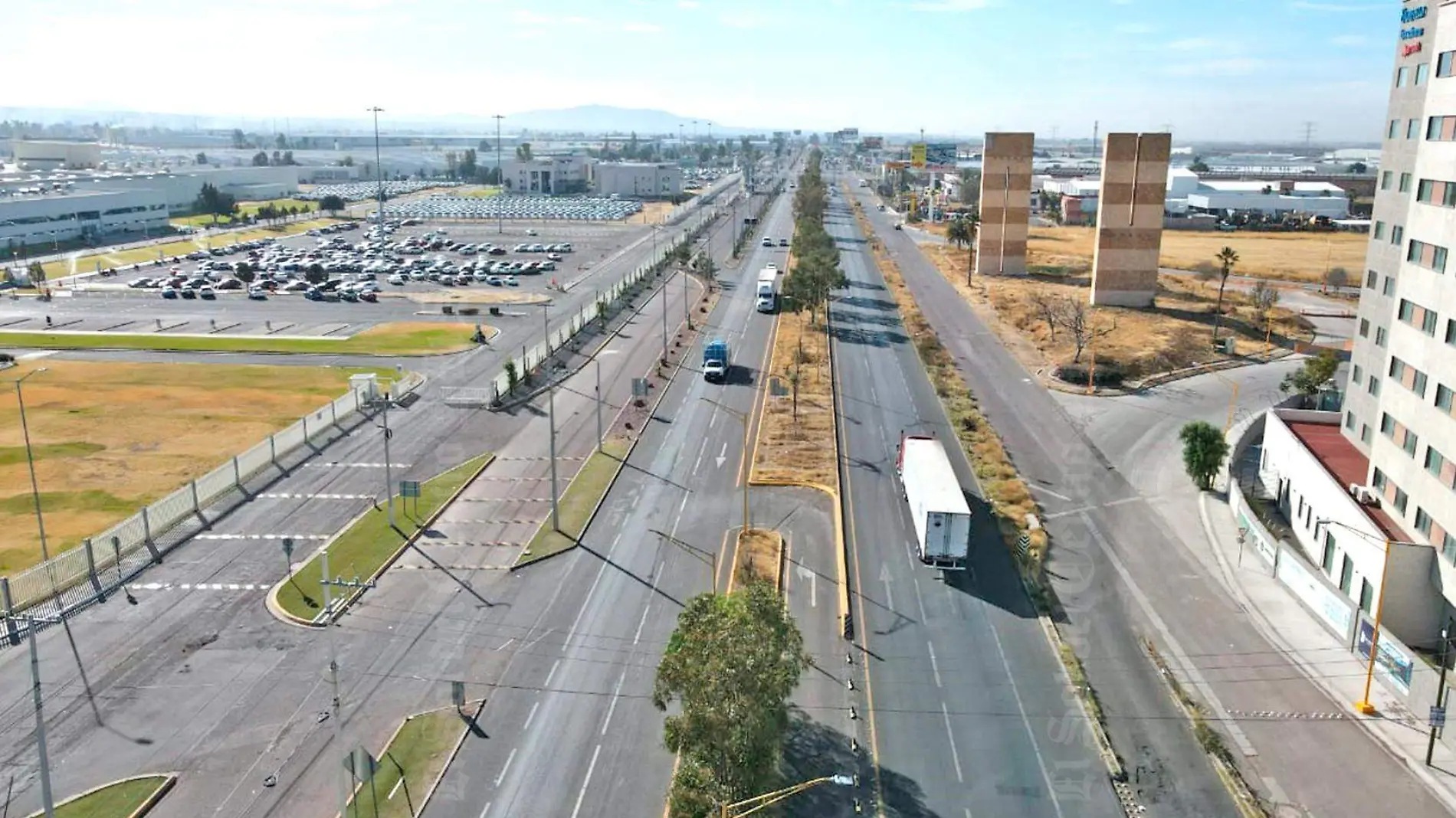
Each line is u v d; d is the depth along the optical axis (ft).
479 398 358.64
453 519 252.21
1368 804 148.97
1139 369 395.14
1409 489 205.05
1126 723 168.55
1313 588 205.77
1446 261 195.83
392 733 165.07
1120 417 339.57
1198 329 458.91
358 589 213.66
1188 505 264.31
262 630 197.26
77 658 186.29
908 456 256.52
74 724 166.20
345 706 172.24
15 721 166.61
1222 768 156.04
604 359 421.18
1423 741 164.14
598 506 261.24
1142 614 205.77
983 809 146.20
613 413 344.49
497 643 193.77
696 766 133.08
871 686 178.50
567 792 151.33
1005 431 325.83
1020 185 615.57
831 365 412.36
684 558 231.71
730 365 409.49
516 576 222.28
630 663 187.42
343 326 483.10
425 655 189.37
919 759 157.79
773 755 138.62
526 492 271.08
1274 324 474.49
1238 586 219.00
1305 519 245.04
